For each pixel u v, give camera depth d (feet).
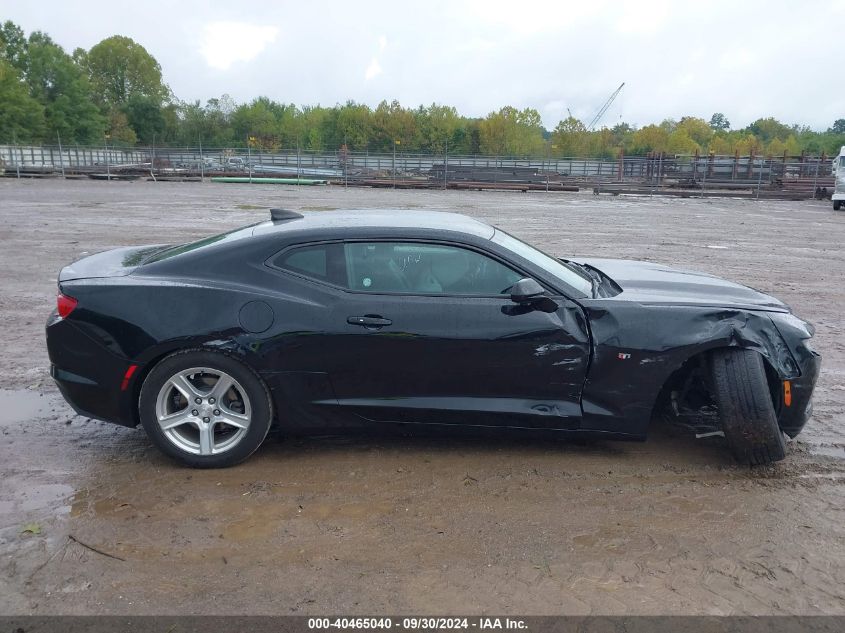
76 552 10.86
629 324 13.60
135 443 14.96
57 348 13.69
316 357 13.52
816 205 108.78
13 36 251.39
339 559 10.84
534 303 13.50
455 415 13.87
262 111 292.81
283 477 13.51
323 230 14.01
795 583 10.48
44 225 53.98
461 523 11.97
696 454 14.93
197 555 10.85
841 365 21.54
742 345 13.66
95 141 251.80
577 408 13.89
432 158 161.27
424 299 13.62
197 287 13.46
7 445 14.70
